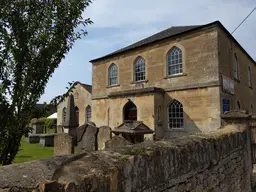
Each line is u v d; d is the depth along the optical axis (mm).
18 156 10508
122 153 2334
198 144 3730
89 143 10539
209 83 13234
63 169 1739
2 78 3037
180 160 3107
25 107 3225
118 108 16750
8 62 3096
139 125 8938
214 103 12930
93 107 21078
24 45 3061
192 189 3354
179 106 14664
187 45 14500
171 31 17906
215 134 4977
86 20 3566
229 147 5160
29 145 15281
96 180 1751
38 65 3174
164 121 15156
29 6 3180
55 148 10812
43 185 1452
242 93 17406
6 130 3014
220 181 4477
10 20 2998
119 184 2008
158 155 2666
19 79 3127
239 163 5777
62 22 3348
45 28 3305
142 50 17172
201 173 3697
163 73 15664
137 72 17656
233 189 5195
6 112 3016
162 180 2678
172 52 15453
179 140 3619
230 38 15375
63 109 25750
